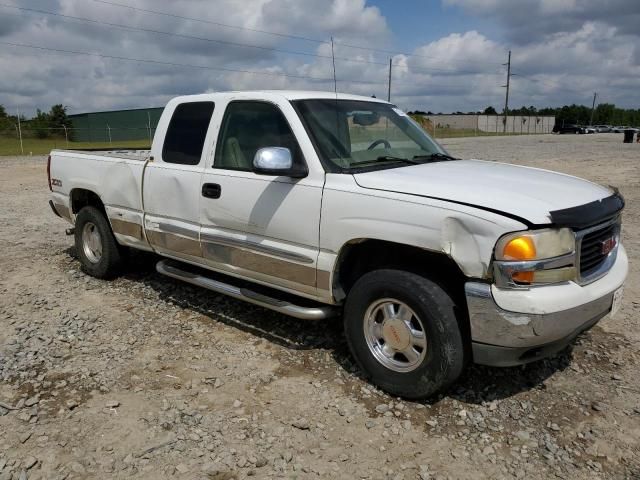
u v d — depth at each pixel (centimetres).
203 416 348
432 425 339
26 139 4212
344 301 406
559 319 316
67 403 360
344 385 385
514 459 309
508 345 319
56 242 794
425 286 341
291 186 398
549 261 314
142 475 295
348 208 367
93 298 555
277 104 422
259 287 504
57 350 438
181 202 481
